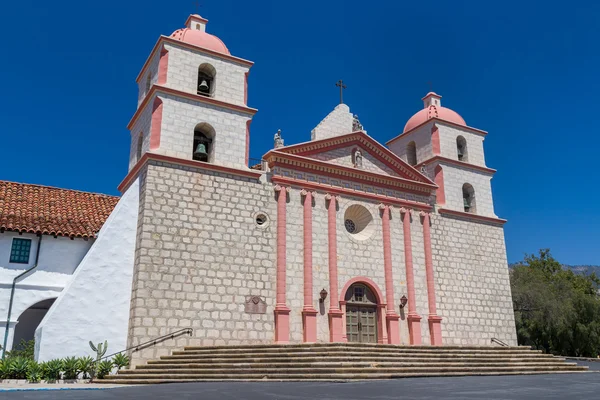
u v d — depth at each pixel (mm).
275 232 26750
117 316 22641
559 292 46969
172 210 24375
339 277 27844
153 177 24438
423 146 36094
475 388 13859
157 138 25250
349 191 29625
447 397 11352
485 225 34844
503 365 23469
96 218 27656
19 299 23641
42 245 24875
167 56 26844
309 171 28797
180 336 22844
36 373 19203
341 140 30391
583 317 44062
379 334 28250
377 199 30641
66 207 27906
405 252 30594
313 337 25797
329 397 11531
